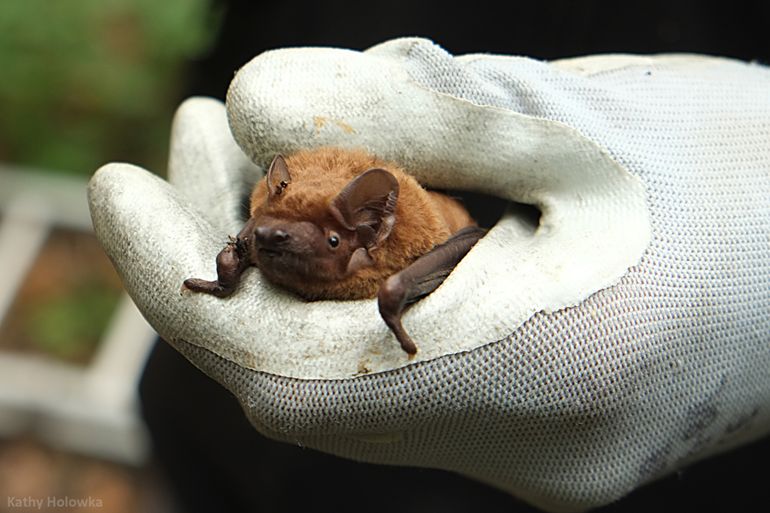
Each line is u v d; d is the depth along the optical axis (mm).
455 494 427
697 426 327
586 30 412
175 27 896
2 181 808
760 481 424
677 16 409
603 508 412
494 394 302
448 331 300
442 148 326
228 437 435
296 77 323
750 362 327
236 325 306
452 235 318
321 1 429
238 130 324
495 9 414
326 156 315
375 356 301
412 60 332
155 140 910
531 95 328
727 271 320
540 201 326
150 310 314
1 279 731
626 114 332
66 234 773
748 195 329
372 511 430
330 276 303
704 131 335
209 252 317
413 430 311
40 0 859
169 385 438
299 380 303
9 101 873
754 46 411
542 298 303
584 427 313
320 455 425
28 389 653
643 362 309
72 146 876
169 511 510
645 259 312
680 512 426
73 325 715
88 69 884
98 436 638
